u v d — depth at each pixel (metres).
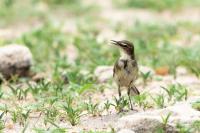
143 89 15.25
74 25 24.30
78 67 17.52
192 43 21.39
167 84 15.67
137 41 20.78
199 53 18.91
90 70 16.73
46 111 12.96
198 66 17.69
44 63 18.55
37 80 16.34
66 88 14.92
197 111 11.74
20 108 12.93
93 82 15.33
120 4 27.55
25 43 20.19
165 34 22.06
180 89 14.61
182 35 22.55
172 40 21.84
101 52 19.34
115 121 12.31
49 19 25.20
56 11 26.72
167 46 19.89
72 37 21.81
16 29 24.16
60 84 15.09
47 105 13.45
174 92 14.05
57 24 24.06
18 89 14.95
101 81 15.85
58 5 27.50
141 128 11.27
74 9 26.70
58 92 14.38
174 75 16.56
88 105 13.14
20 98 14.20
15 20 25.20
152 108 13.19
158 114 11.66
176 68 17.67
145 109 13.11
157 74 17.08
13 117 12.48
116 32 22.92
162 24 23.44
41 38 21.19
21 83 16.06
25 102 13.95
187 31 23.19
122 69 13.11
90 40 20.64
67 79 15.74
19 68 16.20
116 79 13.32
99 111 12.88
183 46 20.50
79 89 14.18
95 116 12.71
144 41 20.77
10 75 16.14
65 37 21.73
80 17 25.92
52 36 21.55
